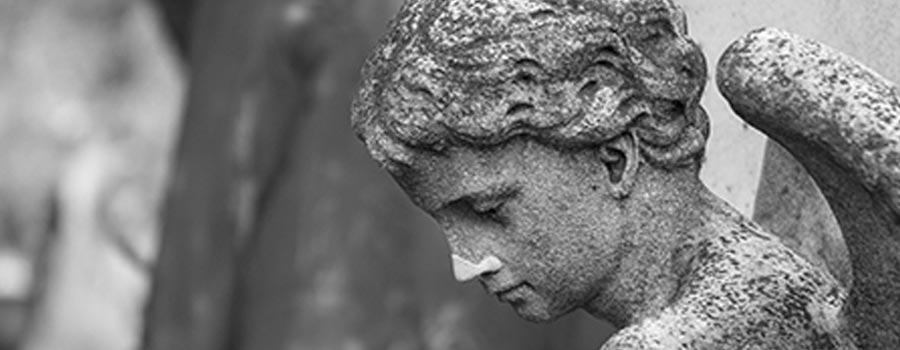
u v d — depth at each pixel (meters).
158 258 7.25
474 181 2.72
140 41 13.79
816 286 2.73
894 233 2.56
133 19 13.81
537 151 2.73
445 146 2.71
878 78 2.55
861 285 2.63
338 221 6.89
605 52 2.71
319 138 6.95
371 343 6.82
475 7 2.69
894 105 2.54
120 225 10.26
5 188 12.83
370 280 6.84
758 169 3.29
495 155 2.72
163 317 7.17
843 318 2.69
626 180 2.75
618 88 2.72
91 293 10.26
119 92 13.60
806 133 2.55
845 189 2.57
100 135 12.92
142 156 11.84
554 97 2.70
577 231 2.75
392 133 2.71
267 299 6.94
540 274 2.76
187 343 7.10
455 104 2.68
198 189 7.14
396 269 6.86
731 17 3.33
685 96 2.75
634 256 2.77
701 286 2.73
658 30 2.74
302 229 6.92
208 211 7.10
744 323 2.70
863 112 2.53
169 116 13.18
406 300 6.85
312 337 6.84
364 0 7.00
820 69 2.54
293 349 6.84
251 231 7.03
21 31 14.08
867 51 3.13
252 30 7.09
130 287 10.26
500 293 2.78
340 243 6.88
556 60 2.69
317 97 6.98
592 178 2.75
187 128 7.23
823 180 2.59
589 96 2.71
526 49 2.68
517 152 2.72
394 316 6.84
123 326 10.27
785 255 2.76
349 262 6.85
